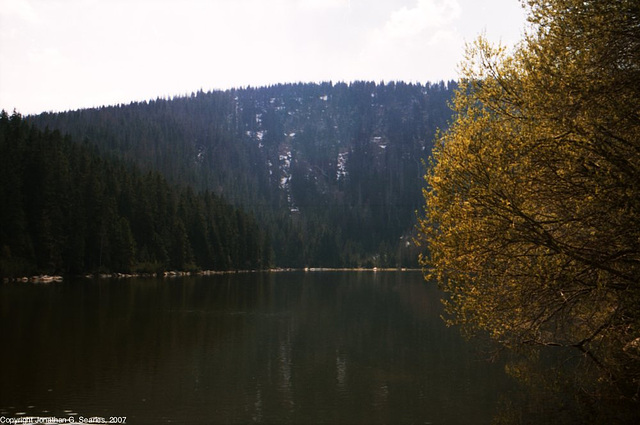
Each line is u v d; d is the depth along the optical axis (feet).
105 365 83.15
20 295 181.57
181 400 66.18
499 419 58.59
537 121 42.47
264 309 166.91
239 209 526.98
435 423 58.13
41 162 292.61
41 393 67.21
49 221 287.28
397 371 83.15
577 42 41.98
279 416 60.70
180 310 155.43
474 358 92.84
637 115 40.42
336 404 65.36
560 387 67.00
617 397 54.95
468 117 48.26
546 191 43.50
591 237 44.14
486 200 42.80
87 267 318.45
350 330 124.67
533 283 45.75
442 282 50.26
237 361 89.25
